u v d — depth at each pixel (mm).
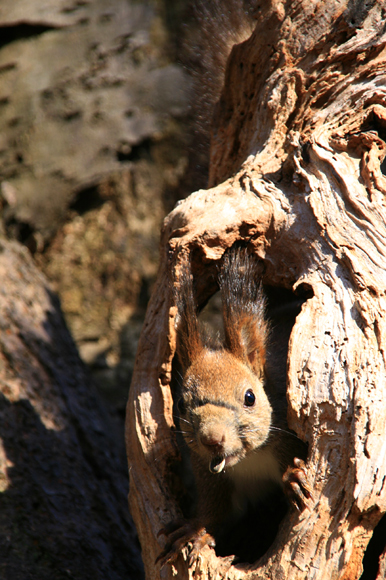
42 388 9891
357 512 4984
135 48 16047
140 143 15414
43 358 10422
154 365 6602
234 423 6164
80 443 9570
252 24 8992
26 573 7156
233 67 7840
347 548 4969
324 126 6801
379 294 5633
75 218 15305
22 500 8055
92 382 11609
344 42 7125
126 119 15445
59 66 15852
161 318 6770
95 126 15328
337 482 5125
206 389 6258
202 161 13133
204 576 5441
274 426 6664
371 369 5301
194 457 6902
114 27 16312
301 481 5199
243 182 6930
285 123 7152
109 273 15312
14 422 9031
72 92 15594
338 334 5535
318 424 5289
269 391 6793
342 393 5273
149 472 6234
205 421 6016
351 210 6176
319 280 5961
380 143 6457
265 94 7387
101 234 15438
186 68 11445
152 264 15484
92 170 15008
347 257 5891
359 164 6434
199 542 5785
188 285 6512
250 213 6570
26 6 16406
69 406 9992
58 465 8812
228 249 6691
